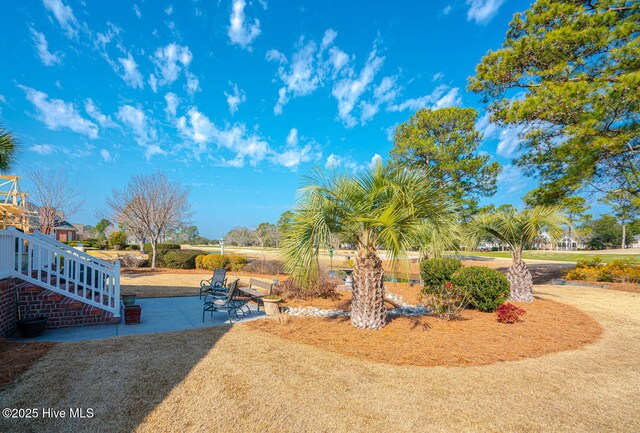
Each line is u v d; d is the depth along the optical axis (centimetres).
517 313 729
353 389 398
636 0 1090
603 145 1041
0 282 545
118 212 2131
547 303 986
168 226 2192
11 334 588
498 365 487
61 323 652
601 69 1148
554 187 1342
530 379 440
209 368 449
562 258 3072
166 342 564
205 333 629
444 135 2344
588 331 686
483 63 1437
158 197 2041
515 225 985
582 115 1034
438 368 471
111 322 702
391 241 573
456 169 2209
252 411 340
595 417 346
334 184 630
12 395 356
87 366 444
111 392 371
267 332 641
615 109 994
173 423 313
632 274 1428
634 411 361
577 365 494
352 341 585
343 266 2192
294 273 604
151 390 379
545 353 546
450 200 682
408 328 668
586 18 1132
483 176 2291
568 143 1162
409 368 468
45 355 482
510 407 364
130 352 507
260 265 1834
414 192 598
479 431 316
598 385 425
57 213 2103
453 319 756
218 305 800
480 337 619
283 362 480
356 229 657
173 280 1484
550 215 962
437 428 319
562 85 1114
